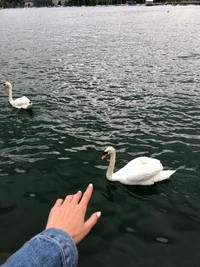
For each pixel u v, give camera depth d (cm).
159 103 1415
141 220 648
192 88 1648
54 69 2208
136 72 2059
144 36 4084
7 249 567
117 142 1023
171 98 1486
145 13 11094
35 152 955
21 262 101
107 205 700
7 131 1132
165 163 888
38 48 3222
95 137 1061
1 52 3002
